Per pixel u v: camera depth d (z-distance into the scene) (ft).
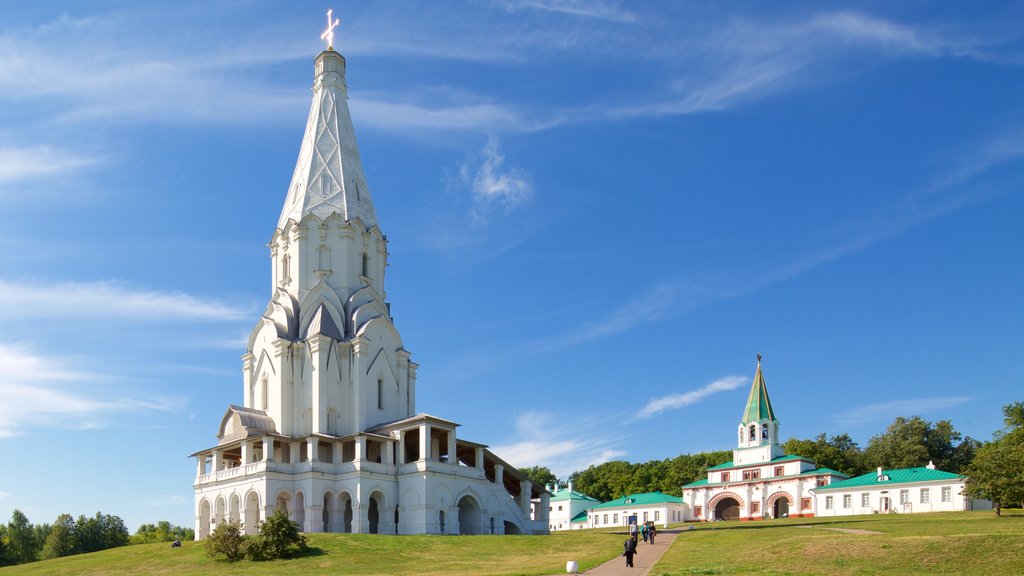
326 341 289.12
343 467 266.57
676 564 156.56
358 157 333.62
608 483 561.84
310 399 284.61
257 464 261.65
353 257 311.68
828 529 217.97
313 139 327.67
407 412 307.99
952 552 144.97
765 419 433.48
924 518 262.67
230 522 200.44
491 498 287.48
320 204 314.76
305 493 260.01
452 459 275.39
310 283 304.91
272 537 192.85
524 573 151.23
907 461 466.29
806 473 398.62
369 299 308.81
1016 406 337.93
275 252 319.06
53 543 426.10
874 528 216.95
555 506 481.46
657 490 535.19
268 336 295.07
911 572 136.56
